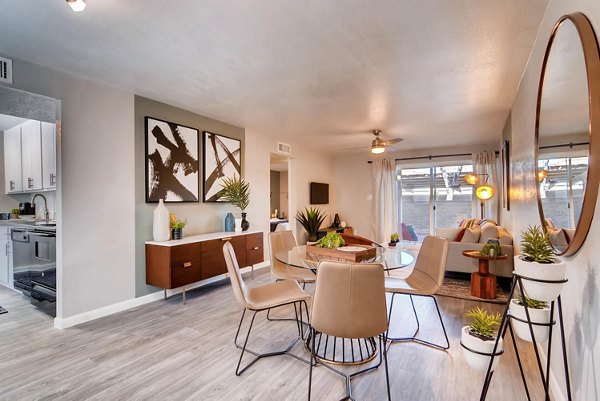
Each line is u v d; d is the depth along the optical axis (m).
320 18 1.97
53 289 3.03
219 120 4.43
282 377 2.04
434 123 4.60
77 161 2.87
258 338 2.60
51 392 1.87
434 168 7.00
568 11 1.53
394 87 3.16
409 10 1.89
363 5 1.84
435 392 1.88
